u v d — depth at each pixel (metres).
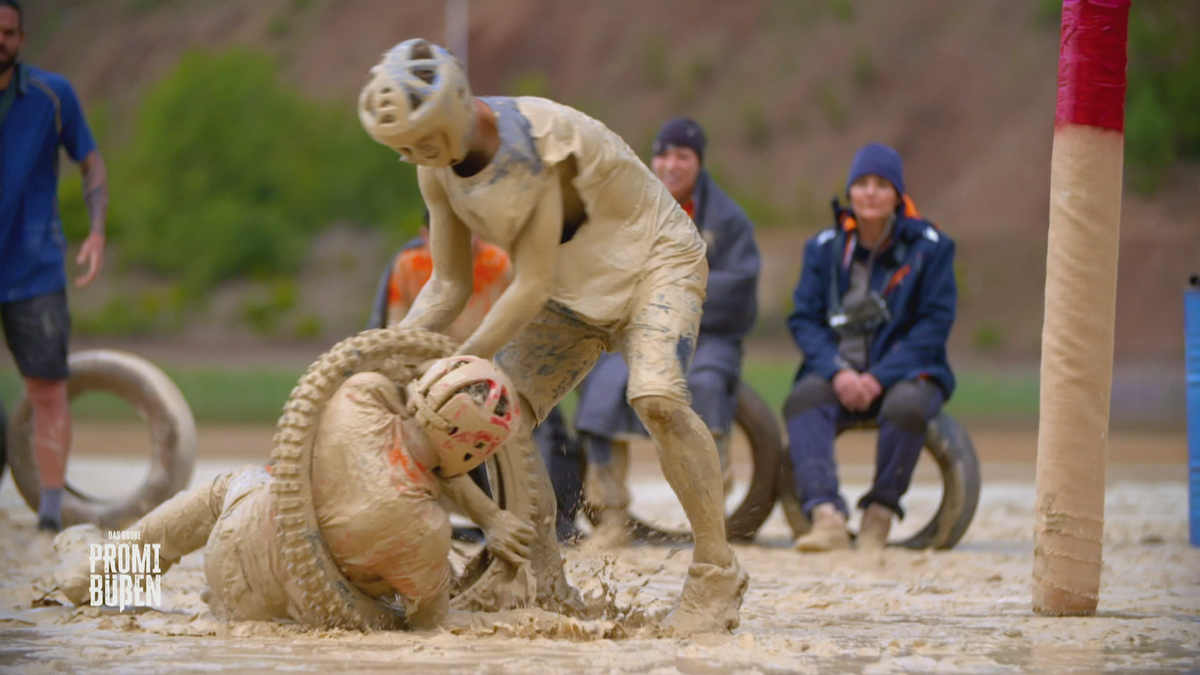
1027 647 14.02
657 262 14.37
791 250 141.25
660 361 13.89
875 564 21.75
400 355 13.95
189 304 154.25
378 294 23.97
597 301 14.30
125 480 35.34
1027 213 153.88
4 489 32.59
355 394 13.60
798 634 14.78
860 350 24.72
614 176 14.20
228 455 46.94
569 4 193.00
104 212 24.03
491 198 13.55
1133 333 125.00
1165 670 12.85
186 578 18.53
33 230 22.89
